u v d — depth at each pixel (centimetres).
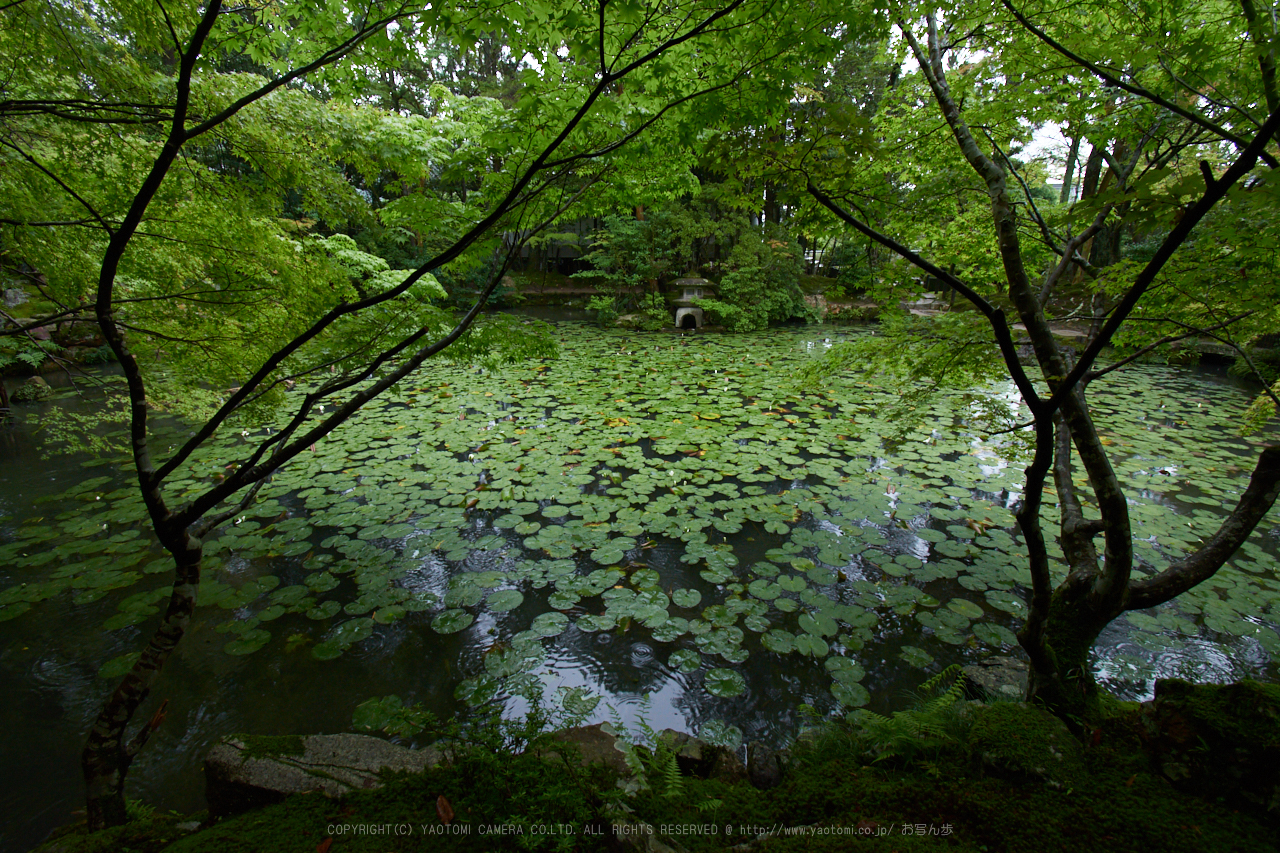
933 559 511
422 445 796
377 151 402
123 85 316
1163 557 507
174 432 880
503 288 2336
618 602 449
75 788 307
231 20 298
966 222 450
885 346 359
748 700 358
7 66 297
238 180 369
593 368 1298
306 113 375
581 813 190
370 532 556
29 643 410
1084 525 284
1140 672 378
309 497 634
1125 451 773
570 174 347
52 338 1159
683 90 265
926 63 288
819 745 274
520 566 501
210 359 378
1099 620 261
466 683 374
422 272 226
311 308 396
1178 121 330
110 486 679
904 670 381
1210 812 186
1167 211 157
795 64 231
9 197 343
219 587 472
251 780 226
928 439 819
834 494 640
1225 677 373
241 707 358
